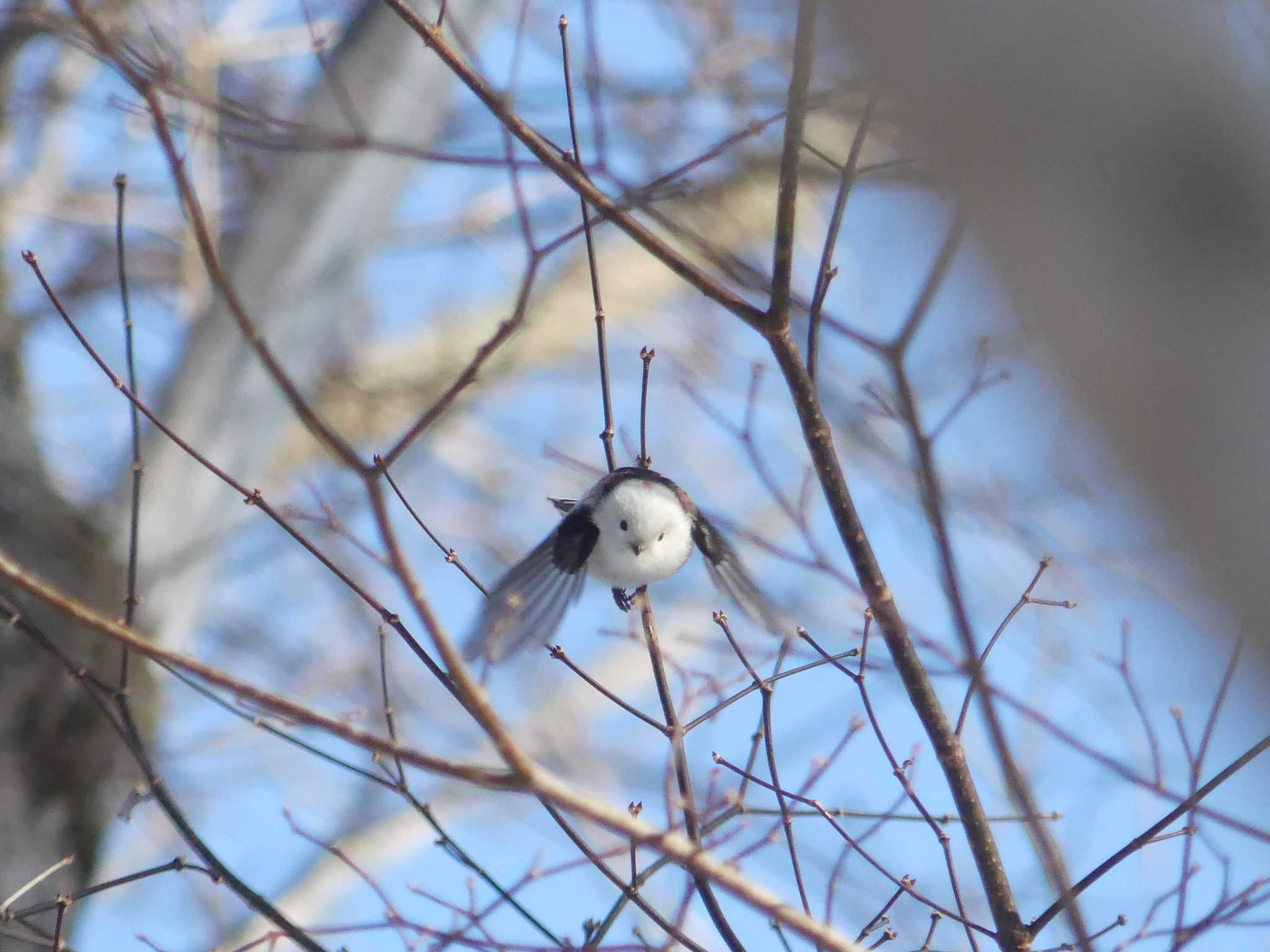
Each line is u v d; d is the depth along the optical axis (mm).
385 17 12438
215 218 13359
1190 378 3881
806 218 16516
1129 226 3910
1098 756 9250
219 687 6789
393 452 5961
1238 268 3809
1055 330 4129
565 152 8305
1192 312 3852
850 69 7152
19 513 11070
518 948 8203
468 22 12539
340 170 12320
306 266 12359
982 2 4098
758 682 8227
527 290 6602
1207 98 3854
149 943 9453
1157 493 4102
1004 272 4293
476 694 6039
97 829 10648
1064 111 3975
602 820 6391
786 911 6426
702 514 10516
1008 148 4102
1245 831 8117
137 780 11102
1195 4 3934
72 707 10664
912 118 4422
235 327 12156
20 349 13836
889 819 8828
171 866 8234
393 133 12461
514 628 9109
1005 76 4062
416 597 5867
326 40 12867
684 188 9188
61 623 10883
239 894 8258
